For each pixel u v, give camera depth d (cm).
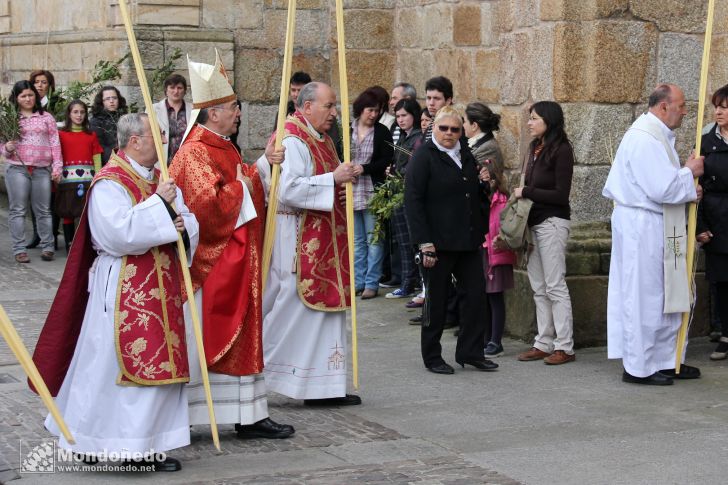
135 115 616
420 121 1069
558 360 877
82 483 598
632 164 808
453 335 986
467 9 1180
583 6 961
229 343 661
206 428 711
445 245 827
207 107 675
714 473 608
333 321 754
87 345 605
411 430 699
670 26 977
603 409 746
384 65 1361
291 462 634
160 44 1395
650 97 821
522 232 865
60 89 1507
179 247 611
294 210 747
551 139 869
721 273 868
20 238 1345
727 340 888
